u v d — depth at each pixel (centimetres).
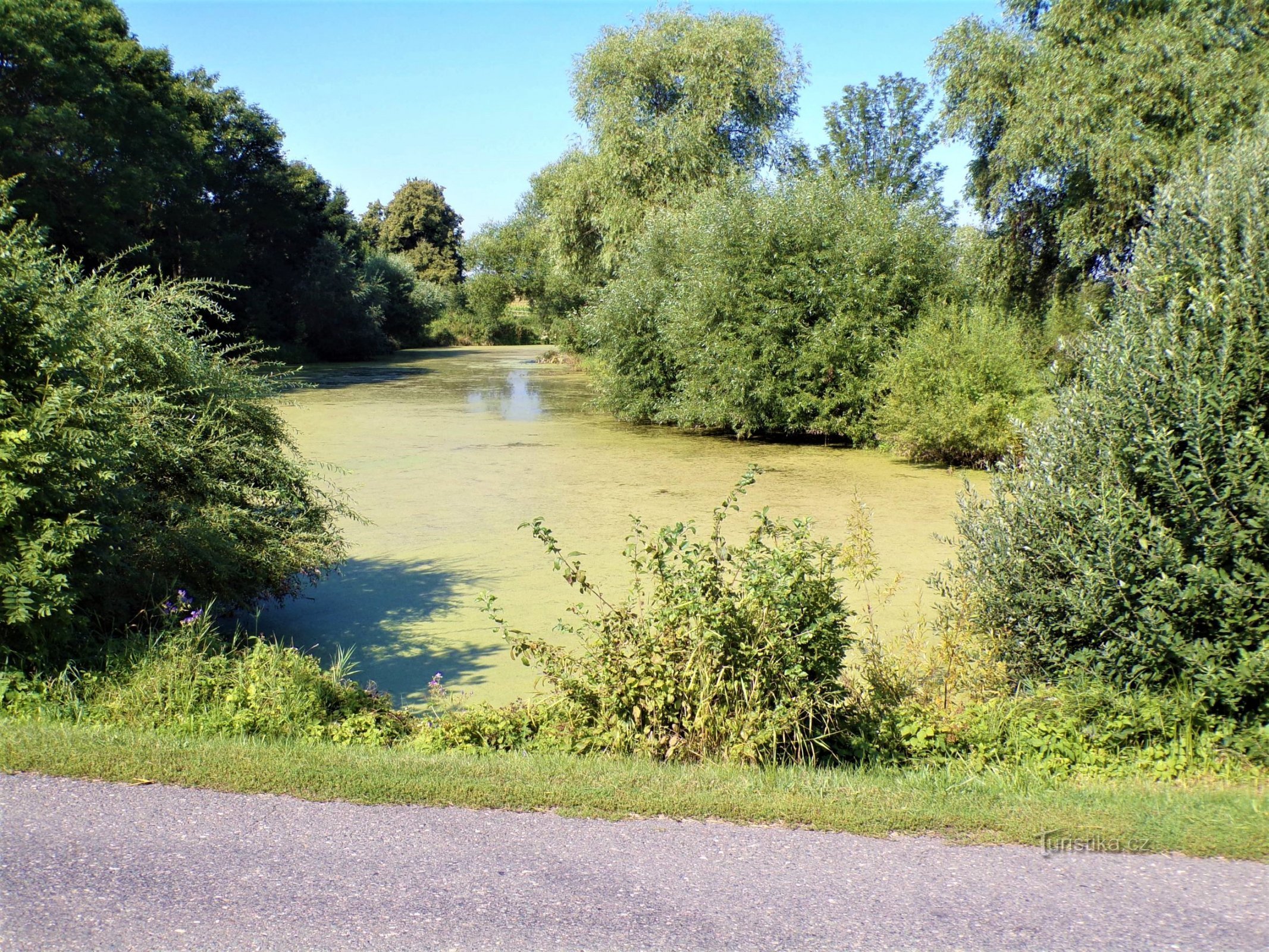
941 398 1612
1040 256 2245
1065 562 533
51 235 2603
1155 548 494
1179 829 353
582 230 3128
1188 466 493
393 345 5628
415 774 404
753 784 400
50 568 502
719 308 1938
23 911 288
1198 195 546
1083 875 321
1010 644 567
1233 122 1703
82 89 2512
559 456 1730
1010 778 437
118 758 407
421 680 664
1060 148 1909
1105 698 491
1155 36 1819
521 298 6794
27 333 540
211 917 288
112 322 712
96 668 541
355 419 2302
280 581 754
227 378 802
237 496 740
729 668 477
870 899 303
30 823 349
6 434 500
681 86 2831
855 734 502
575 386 3362
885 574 937
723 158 2795
